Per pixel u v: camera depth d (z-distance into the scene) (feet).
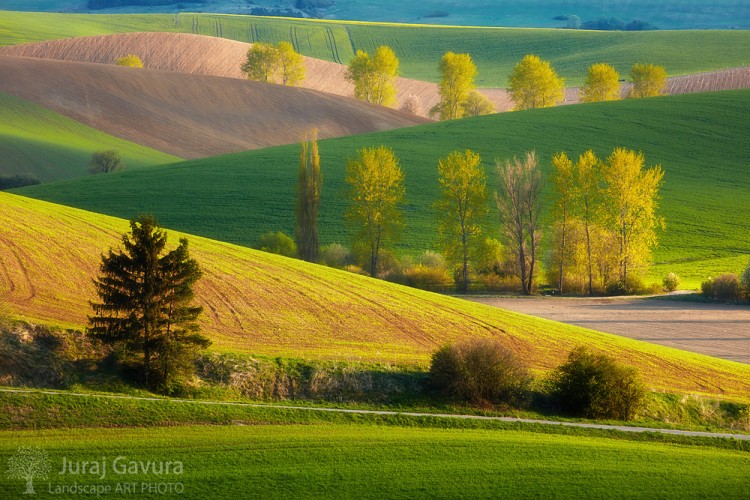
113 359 234.38
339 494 162.50
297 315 325.01
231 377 240.94
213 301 326.03
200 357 246.27
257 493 160.45
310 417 213.66
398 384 256.11
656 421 257.55
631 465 189.98
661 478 181.68
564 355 319.06
